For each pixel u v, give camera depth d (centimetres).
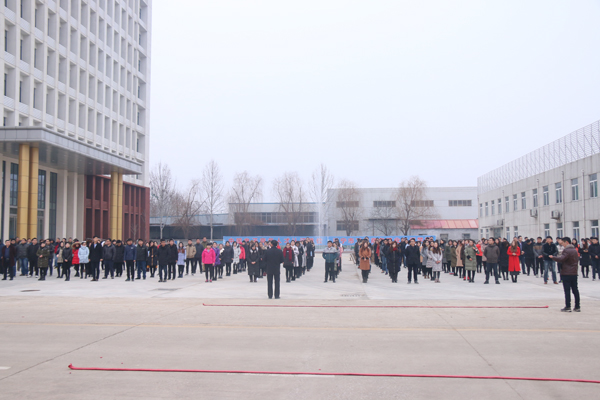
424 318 1116
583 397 557
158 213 8312
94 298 1531
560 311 1210
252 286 1953
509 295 1571
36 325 1031
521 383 612
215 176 7425
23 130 2839
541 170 4319
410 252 2038
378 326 1016
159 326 1020
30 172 2992
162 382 620
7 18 3325
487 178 6078
